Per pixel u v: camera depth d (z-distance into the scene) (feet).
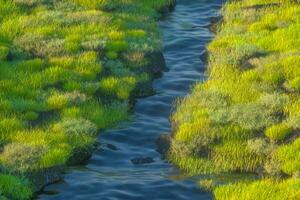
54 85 100.83
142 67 110.73
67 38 113.09
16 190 77.25
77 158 86.84
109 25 119.96
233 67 107.45
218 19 134.82
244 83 100.37
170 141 90.12
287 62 101.96
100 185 80.59
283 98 93.97
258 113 91.09
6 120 88.94
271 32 117.60
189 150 86.33
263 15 127.13
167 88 107.65
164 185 80.43
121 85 103.09
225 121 90.58
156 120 97.96
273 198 74.23
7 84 97.96
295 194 74.38
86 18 120.47
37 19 118.73
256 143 85.46
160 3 139.74
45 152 83.87
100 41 112.37
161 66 114.01
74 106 95.71
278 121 89.76
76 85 100.12
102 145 90.74
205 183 80.07
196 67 115.03
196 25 132.87
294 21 121.60
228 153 85.25
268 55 108.78
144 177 82.64
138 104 102.47
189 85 108.37
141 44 115.44
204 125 89.92
